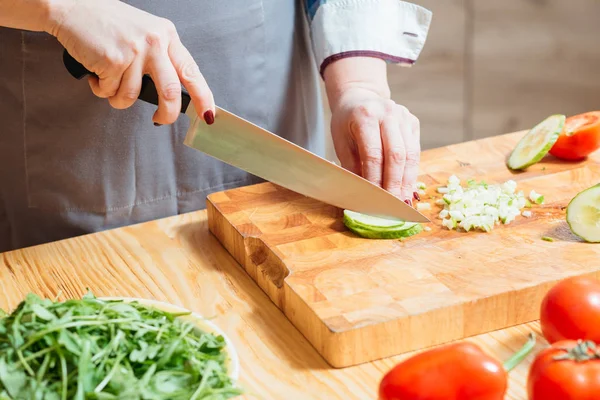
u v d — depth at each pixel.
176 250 1.31
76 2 1.11
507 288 1.05
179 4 1.41
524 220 1.25
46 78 1.39
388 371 0.91
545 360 0.85
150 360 0.91
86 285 1.21
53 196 1.48
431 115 2.72
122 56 1.10
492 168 1.46
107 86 1.13
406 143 1.35
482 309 1.04
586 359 0.84
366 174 1.33
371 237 1.21
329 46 1.48
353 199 1.23
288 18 1.57
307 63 1.68
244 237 1.22
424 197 1.36
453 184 1.37
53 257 1.29
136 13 1.14
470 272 1.10
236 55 1.49
